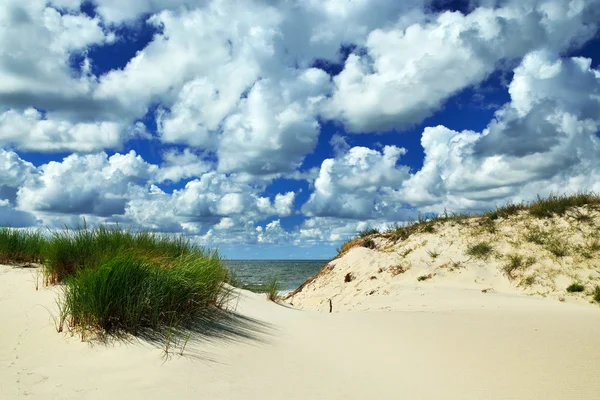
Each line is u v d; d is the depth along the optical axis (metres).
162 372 3.54
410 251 14.28
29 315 4.71
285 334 5.74
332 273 15.09
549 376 3.92
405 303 10.38
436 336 5.71
